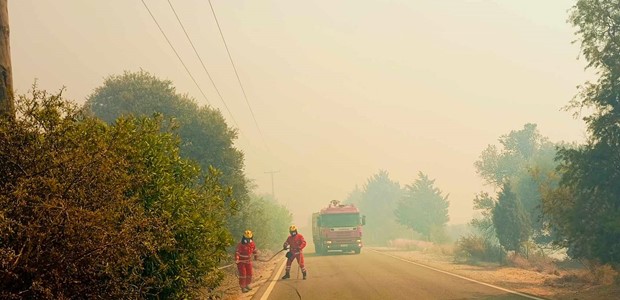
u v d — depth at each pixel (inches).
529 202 1227.9
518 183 1316.4
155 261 263.9
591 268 642.8
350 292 535.5
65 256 187.5
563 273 765.3
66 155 192.7
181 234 275.6
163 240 244.8
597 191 624.4
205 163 862.5
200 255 290.8
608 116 602.2
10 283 182.4
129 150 236.1
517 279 673.0
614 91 592.1
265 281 693.3
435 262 1006.4
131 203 219.3
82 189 193.2
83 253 190.2
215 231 300.4
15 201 180.7
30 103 211.9
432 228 1988.2
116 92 919.0
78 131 216.1
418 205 2132.1
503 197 1035.9
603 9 602.9
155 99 900.0
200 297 326.6
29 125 205.6
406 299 473.4
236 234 884.0
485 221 1384.1
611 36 604.7
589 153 613.3
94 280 207.5
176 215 272.2
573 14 628.4
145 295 261.3
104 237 192.9
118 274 226.2
